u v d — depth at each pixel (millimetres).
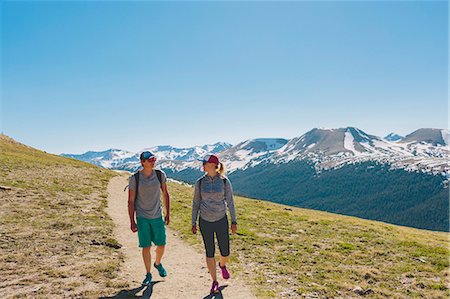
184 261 12664
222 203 9320
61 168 49219
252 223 22250
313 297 9609
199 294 9273
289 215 27656
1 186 25344
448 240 25406
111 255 12898
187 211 26016
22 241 13828
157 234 9648
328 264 13211
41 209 20734
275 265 12656
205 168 9242
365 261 13969
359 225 24016
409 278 12016
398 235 21625
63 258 11945
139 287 9562
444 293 10578
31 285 9352
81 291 9023
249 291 9656
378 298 9977
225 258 9508
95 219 19656
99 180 42531
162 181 9711
